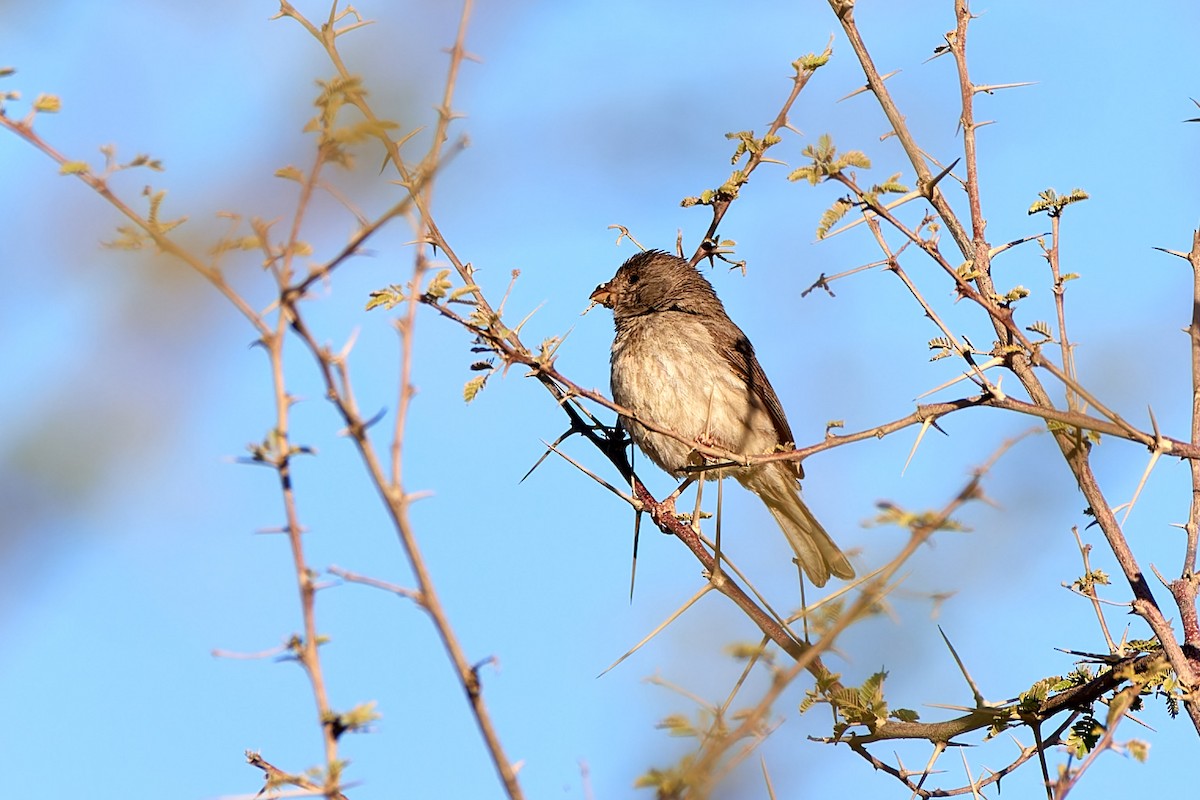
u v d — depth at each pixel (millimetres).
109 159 5492
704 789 5254
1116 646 8844
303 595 5055
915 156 9602
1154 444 8109
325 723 5035
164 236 5348
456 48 5863
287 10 7754
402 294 7750
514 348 8906
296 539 5082
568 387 8867
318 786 5023
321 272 5227
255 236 5328
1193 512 8953
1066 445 8641
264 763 7055
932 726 8211
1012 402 8211
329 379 5113
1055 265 9047
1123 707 6398
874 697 8055
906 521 5809
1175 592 8672
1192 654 8438
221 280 5199
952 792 8273
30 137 5414
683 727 5605
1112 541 8547
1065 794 6238
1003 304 8641
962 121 9625
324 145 5598
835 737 8258
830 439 8406
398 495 5062
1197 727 7941
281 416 5133
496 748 4988
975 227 9352
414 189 5453
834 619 6484
